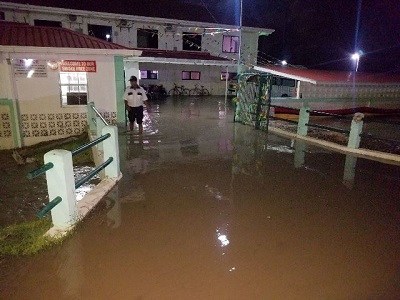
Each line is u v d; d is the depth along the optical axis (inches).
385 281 131.0
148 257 143.5
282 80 705.0
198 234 164.6
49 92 374.9
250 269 136.9
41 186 284.8
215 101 848.3
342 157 320.5
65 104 389.1
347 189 233.1
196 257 144.6
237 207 198.7
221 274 133.1
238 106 506.6
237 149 345.7
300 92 608.1
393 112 698.8
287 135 422.0
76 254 144.5
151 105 714.2
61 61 371.6
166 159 301.3
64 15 805.9
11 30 388.2
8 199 258.7
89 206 187.9
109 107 413.7
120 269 134.7
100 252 146.3
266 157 315.9
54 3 818.8
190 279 129.6
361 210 198.1
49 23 805.2
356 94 662.5
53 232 158.4
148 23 896.9
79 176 304.3
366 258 146.9
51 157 154.6
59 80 375.9
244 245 155.4
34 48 342.0
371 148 373.4
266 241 159.5
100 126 294.5
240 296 120.8
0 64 346.0
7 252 144.6
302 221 181.6
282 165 289.9
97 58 387.9
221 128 461.4
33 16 783.7
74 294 119.8
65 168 157.3
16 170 320.8
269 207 199.6
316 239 162.2
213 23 954.1
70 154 161.9
